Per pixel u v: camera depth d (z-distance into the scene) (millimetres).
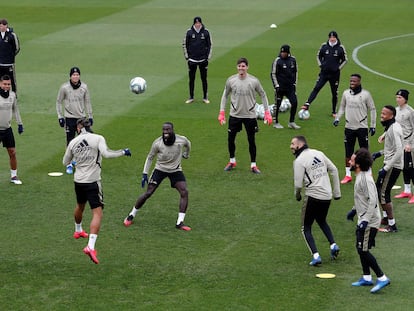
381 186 35250
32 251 33188
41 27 85500
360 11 96188
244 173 43844
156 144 36031
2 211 37969
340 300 28578
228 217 37406
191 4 100500
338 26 87312
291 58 51594
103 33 82500
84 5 99250
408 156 39125
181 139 36125
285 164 45281
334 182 32344
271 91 61156
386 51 75188
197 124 52938
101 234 35156
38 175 43250
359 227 29469
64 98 44375
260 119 54281
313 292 29266
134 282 30188
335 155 46656
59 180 42500
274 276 30703
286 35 82250
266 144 48969
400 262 32062
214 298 28766
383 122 35781
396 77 65188
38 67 68562
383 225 36344
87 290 29484
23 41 78312
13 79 58562
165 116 54594
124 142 49062
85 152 32562
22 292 29344
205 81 57750
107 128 51781
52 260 32250
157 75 65938
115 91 60938
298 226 36250
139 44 77250
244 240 34562
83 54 73125
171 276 30719
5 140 41188
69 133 44469
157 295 29047
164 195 40312
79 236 34531
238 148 48250
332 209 38375
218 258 32500
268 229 35875
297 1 103438
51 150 47656
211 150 47719
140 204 36156
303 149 32188
